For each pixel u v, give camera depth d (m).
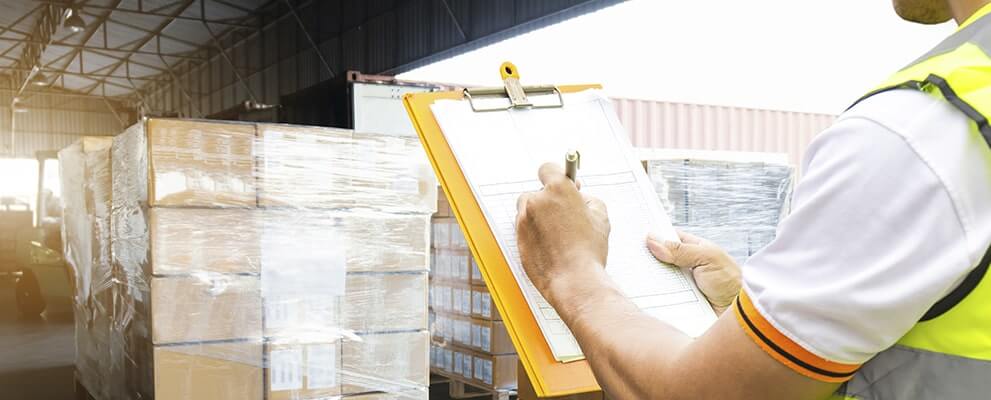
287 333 2.91
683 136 7.72
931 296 0.43
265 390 2.87
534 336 0.68
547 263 0.66
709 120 7.88
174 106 8.70
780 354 0.47
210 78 9.29
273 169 2.89
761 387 0.49
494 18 8.58
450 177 0.75
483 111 0.80
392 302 3.12
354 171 3.04
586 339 0.61
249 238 2.86
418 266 3.17
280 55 10.24
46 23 7.26
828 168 0.46
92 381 4.14
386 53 10.73
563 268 0.65
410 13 10.13
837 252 0.45
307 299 2.94
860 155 0.45
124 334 3.33
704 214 3.51
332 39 11.06
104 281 3.79
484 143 0.77
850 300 0.44
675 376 0.53
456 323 4.28
